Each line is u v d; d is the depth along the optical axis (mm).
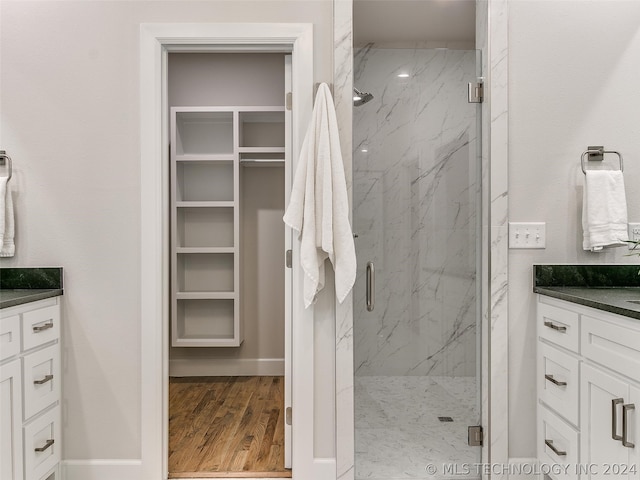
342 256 2105
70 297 2229
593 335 1761
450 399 2320
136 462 2234
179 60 3943
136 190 2227
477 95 2301
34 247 2223
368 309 2291
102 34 2215
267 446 2635
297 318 2223
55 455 2150
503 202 2209
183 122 3973
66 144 2221
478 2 2342
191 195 3984
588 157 2230
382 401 2305
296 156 2221
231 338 3910
